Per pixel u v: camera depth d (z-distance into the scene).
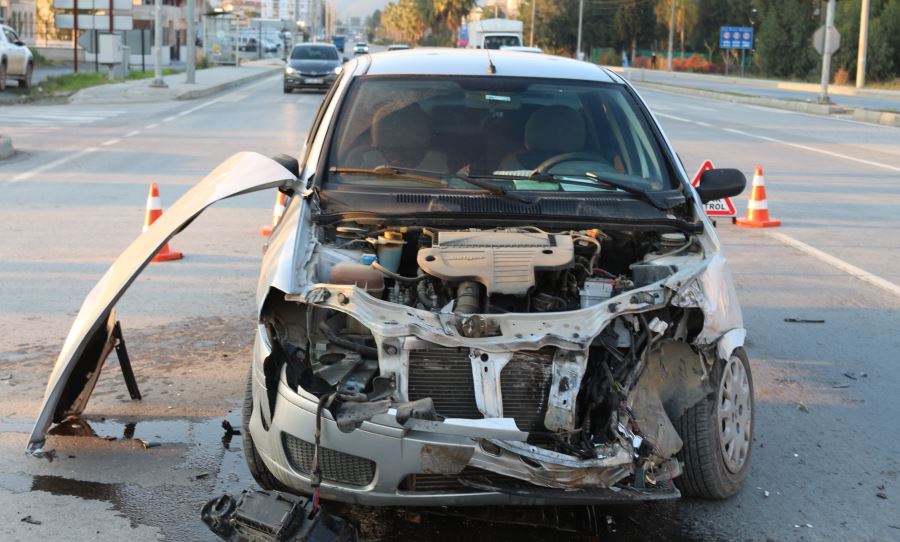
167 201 11.67
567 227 4.58
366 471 3.61
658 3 91.75
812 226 11.22
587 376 3.91
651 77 63.22
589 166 5.07
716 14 89.38
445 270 4.04
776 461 4.88
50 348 6.33
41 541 3.94
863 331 7.12
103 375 5.88
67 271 8.37
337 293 3.81
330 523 3.62
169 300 7.54
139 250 4.61
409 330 3.69
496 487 3.62
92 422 5.17
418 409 3.48
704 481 4.24
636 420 3.88
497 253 4.18
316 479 3.58
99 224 10.34
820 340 6.90
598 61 94.25
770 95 40.19
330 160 5.00
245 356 6.25
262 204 12.01
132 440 4.96
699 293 4.07
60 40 69.94
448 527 4.12
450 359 3.71
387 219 4.54
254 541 3.57
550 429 3.67
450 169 4.98
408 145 5.10
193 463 4.71
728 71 76.19
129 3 37.56
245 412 4.30
